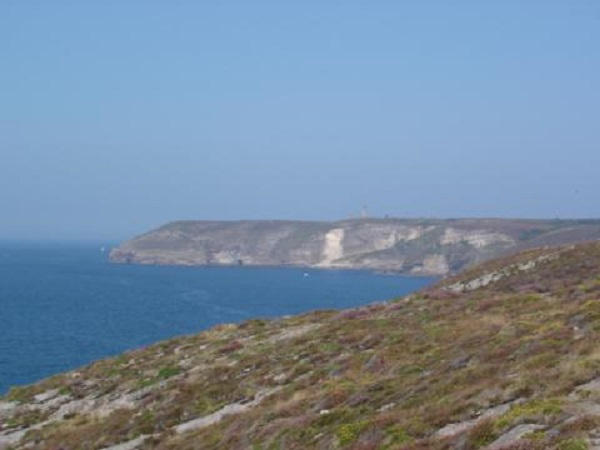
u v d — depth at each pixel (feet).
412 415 68.59
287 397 98.94
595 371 65.72
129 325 434.30
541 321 98.84
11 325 430.61
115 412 116.57
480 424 57.21
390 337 117.60
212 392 112.57
